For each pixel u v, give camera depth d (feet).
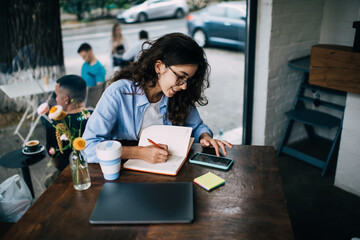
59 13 8.96
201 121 5.47
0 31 8.32
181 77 4.24
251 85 9.24
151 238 3.01
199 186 3.83
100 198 3.55
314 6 9.12
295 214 7.16
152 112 4.95
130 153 4.27
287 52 9.09
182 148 4.47
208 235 3.04
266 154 4.60
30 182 5.94
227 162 4.32
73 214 3.36
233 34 17.60
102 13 16.01
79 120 5.95
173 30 18.53
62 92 6.73
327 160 8.64
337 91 8.71
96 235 3.06
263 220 3.25
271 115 9.46
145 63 4.36
